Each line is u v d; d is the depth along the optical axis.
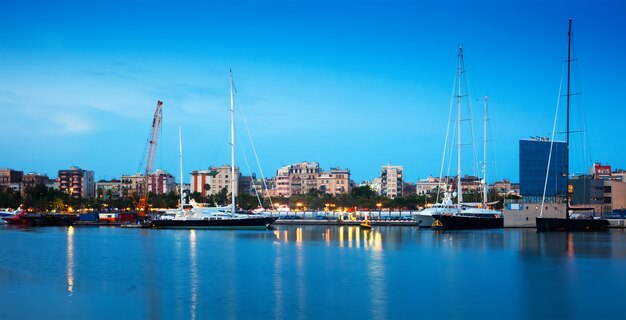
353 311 60.94
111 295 69.00
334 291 70.69
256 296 68.00
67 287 74.19
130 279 79.94
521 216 187.38
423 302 64.75
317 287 73.25
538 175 188.38
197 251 114.56
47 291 71.56
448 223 183.88
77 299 66.94
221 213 196.38
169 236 158.75
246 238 149.25
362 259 99.69
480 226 187.12
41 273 85.69
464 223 185.12
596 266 89.75
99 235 165.88
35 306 63.59
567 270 85.94
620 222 182.62
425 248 117.44
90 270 88.56
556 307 62.59
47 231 191.75
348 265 92.25
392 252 110.31
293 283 76.12
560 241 131.12
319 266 91.25
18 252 115.06
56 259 102.69
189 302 65.12
